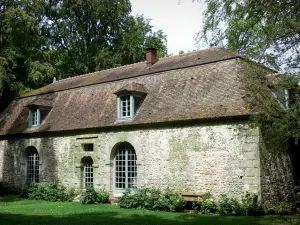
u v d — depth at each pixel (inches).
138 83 714.8
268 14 459.2
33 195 761.0
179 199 570.9
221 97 592.4
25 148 854.5
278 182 570.9
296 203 595.8
